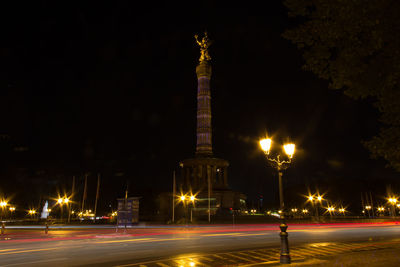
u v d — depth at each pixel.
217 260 15.10
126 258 15.94
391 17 7.21
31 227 56.62
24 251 18.97
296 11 9.08
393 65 7.43
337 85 8.72
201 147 68.50
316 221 60.75
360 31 7.89
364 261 13.42
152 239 26.23
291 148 15.41
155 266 13.62
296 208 121.75
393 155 8.01
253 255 16.69
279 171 15.41
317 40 9.03
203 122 69.25
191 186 68.56
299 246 20.72
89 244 22.69
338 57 8.52
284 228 14.05
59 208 96.44
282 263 13.62
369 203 123.75
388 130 8.12
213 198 64.88
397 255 15.24
